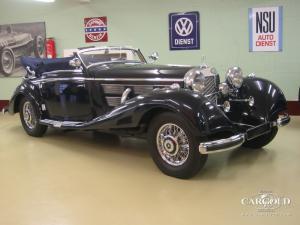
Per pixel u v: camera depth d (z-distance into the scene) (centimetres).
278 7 628
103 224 254
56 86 479
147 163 386
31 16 788
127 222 256
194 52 692
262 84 405
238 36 660
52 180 344
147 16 711
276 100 392
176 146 329
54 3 768
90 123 393
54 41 780
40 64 509
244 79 414
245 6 646
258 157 396
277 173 343
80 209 279
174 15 691
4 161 408
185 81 357
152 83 390
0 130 582
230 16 658
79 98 457
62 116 486
